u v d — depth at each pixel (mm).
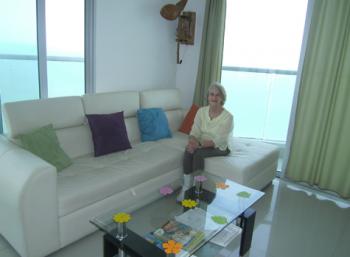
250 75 4062
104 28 3031
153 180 2463
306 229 2371
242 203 1969
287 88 4004
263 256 1996
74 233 1916
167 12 3436
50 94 2963
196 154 2684
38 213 1686
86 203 1930
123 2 3148
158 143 2994
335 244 2195
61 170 2160
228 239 1865
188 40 3756
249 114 4301
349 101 2748
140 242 1533
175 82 4148
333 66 2797
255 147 3076
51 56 2863
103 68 3131
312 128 3020
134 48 3404
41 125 2244
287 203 2787
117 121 2689
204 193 2098
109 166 2303
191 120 3414
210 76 3688
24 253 1702
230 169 2547
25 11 2594
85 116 2568
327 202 2852
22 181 1614
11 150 1921
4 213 1801
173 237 1590
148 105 3207
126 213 1650
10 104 2100
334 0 2713
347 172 2855
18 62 2688
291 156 3219
